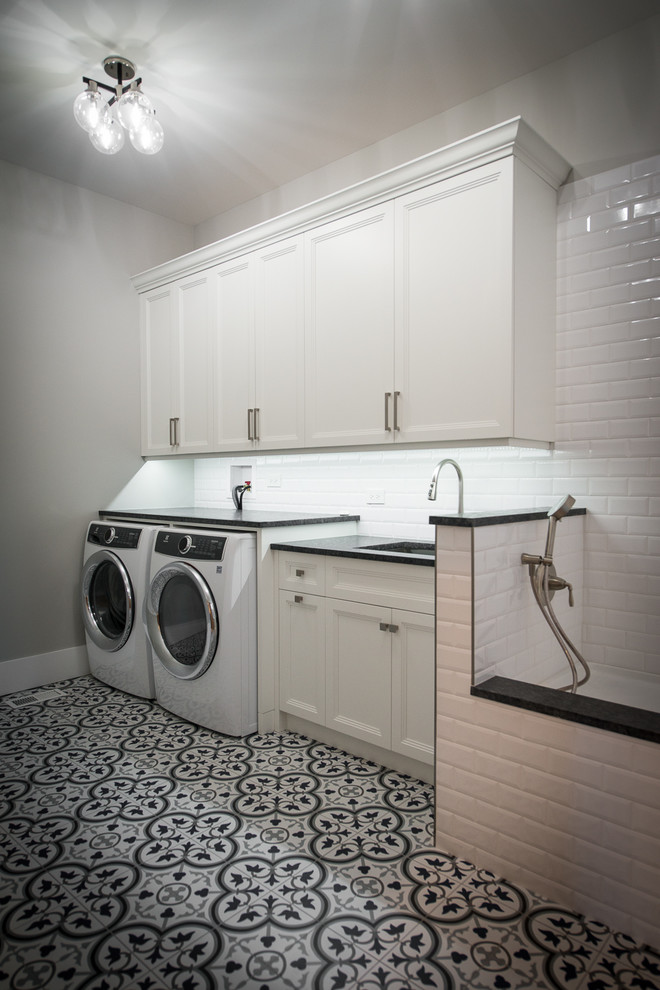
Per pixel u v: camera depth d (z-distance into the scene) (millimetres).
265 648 2553
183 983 1283
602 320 2256
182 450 3426
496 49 2256
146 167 3146
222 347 3176
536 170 2199
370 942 1397
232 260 3109
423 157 2244
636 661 2193
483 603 1681
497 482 2525
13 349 3129
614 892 1433
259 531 2527
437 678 1741
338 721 2338
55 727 2641
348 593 2283
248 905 1521
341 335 2607
